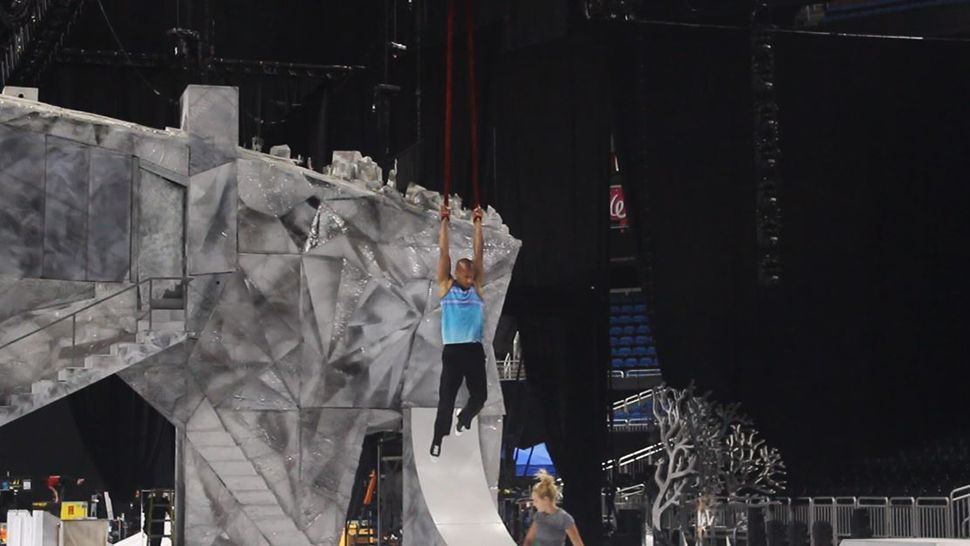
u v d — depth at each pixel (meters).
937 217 38.47
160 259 21.05
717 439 35.28
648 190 38.56
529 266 38.34
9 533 22.50
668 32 38.12
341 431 21.86
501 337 48.38
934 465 37.50
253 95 37.09
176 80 36.03
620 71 38.28
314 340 21.80
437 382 22.34
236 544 21.16
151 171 21.08
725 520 36.62
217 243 21.08
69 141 20.70
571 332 37.69
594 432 37.09
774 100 36.62
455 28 38.06
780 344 38.09
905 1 40.59
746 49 37.88
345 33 37.78
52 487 36.03
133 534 36.03
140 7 36.44
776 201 35.59
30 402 19.61
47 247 20.50
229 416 21.30
